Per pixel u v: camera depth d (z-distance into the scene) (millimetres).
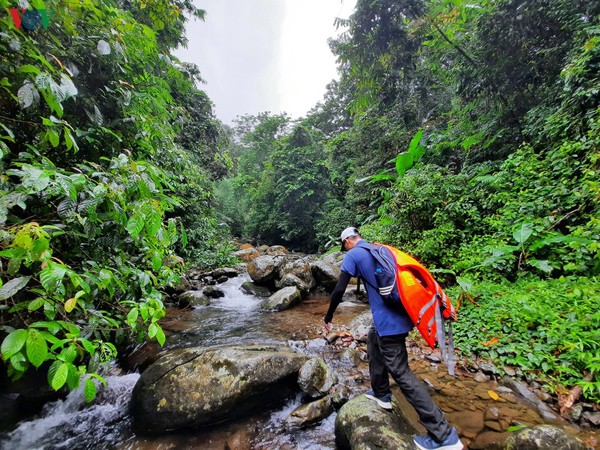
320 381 2727
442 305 1940
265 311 5660
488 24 6148
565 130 4699
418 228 6160
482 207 5609
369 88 10102
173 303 6262
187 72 3600
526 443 1781
